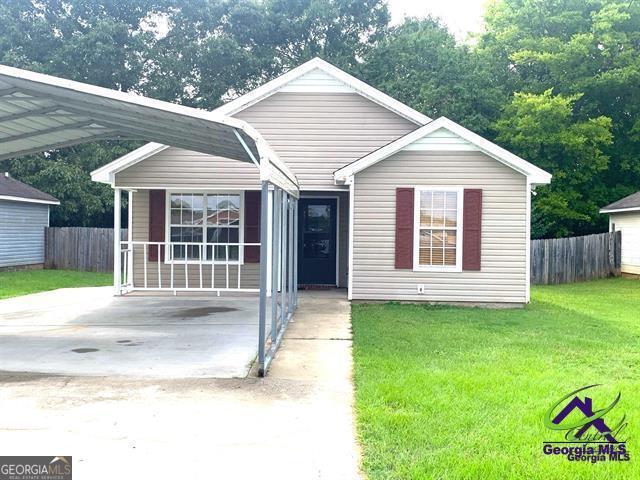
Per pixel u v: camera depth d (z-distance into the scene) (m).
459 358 6.69
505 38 26.34
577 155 23.69
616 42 23.80
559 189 23.95
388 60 26.75
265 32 28.70
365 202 11.23
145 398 5.16
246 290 12.16
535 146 23.56
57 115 8.01
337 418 4.65
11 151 10.07
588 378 5.82
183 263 12.82
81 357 6.70
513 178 11.05
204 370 6.13
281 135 12.45
